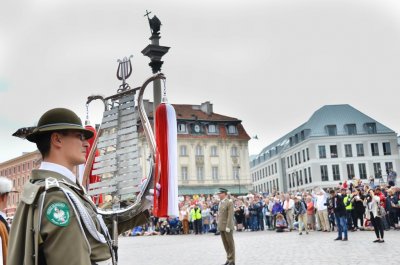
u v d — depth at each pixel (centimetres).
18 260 221
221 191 1094
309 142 7394
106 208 488
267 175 9562
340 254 1184
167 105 530
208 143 6612
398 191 2100
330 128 7419
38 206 216
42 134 250
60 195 220
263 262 1115
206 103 6900
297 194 2570
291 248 1428
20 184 8594
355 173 7269
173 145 511
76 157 252
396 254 1114
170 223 3130
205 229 2931
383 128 7444
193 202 3075
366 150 7331
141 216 462
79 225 217
